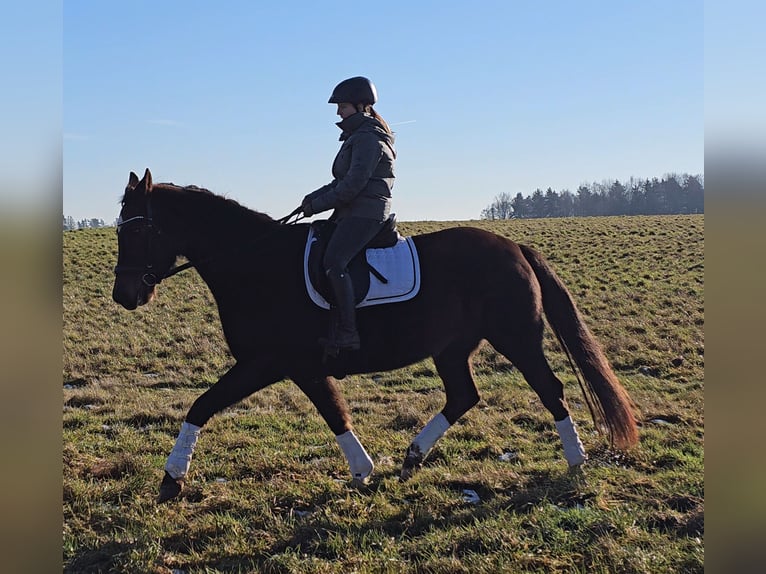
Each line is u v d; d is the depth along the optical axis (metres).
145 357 11.40
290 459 5.89
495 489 5.15
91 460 5.76
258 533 4.43
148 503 4.90
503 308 5.19
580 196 88.25
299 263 5.02
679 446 6.12
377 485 5.25
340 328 4.80
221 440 6.49
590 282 18.92
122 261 5.03
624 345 11.59
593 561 3.93
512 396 8.19
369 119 5.00
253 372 4.98
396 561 4.00
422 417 7.20
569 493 4.96
